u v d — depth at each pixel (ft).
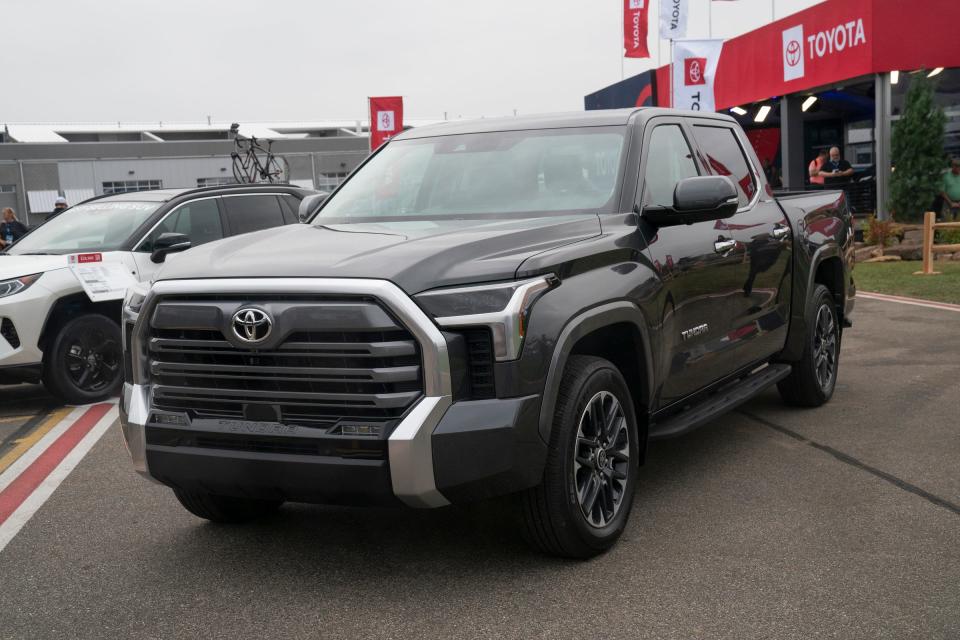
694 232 15.07
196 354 11.48
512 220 13.57
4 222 58.70
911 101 54.13
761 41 68.59
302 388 10.93
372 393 10.64
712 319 15.48
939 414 19.51
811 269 19.53
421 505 10.75
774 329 18.16
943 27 54.03
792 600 10.73
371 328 10.50
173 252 26.35
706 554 12.27
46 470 18.33
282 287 10.83
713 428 19.21
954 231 53.26
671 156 15.69
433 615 10.73
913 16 53.83
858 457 16.61
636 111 15.44
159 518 14.83
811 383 20.04
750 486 15.17
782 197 20.34
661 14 57.62
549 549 11.98
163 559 12.92
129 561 12.89
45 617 11.09
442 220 14.01
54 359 24.73
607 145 14.66
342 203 15.47
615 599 10.96
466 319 10.69
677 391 14.51
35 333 24.20
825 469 15.97
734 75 74.43
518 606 10.87
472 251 11.38
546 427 11.10
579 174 14.29
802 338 19.44
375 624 10.56
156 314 11.64
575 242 12.35
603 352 13.70
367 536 13.52
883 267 49.90
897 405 20.44
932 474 15.46
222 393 11.30
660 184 14.87
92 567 12.72
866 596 10.78
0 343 23.90
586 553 12.14
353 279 10.68
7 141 231.50
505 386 10.77
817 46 60.23
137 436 11.87
